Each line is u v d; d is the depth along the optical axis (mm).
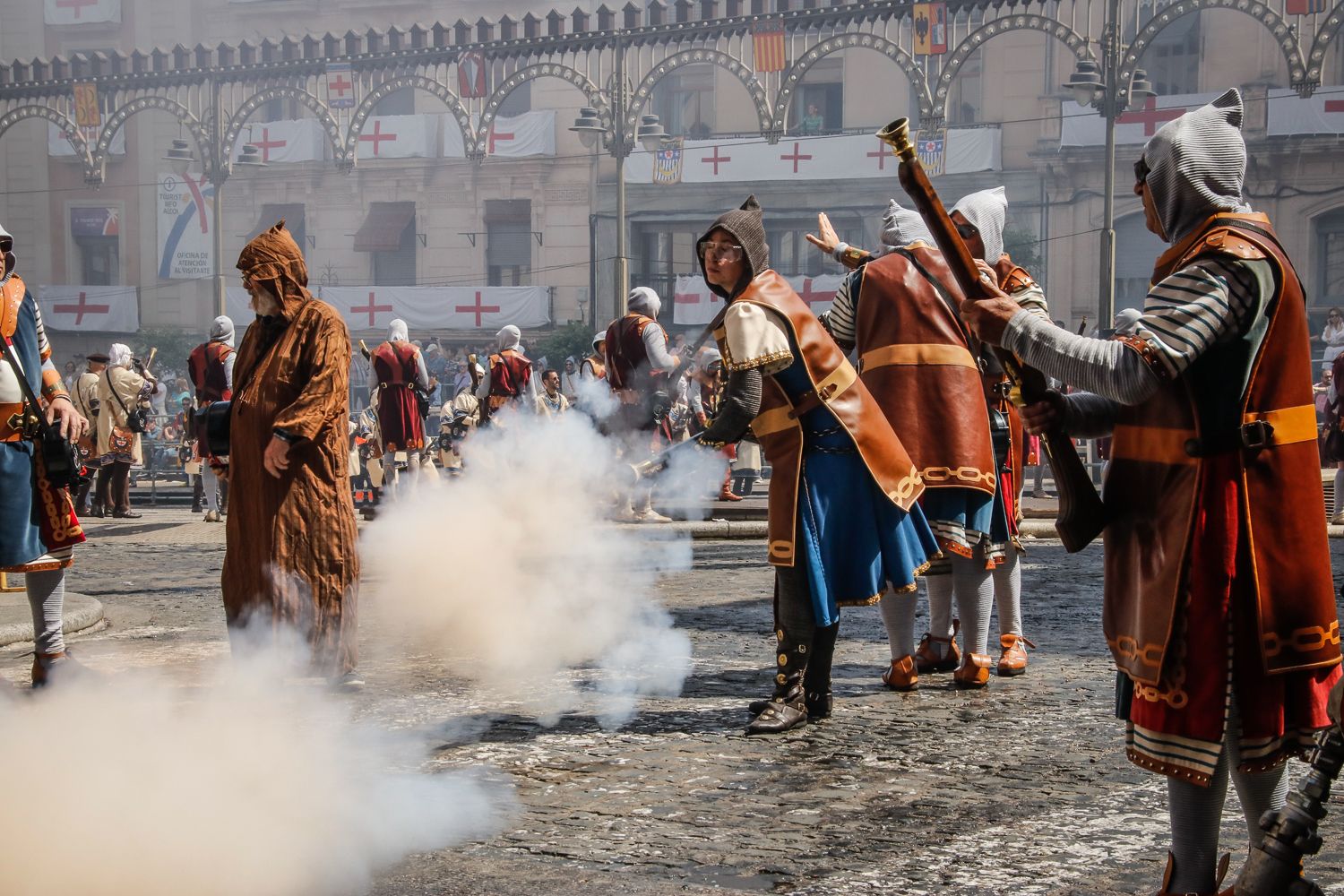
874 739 4660
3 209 37719
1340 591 8078
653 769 4285
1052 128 31812
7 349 5289
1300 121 30016
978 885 3248
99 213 37469
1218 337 2473
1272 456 2492
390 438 13914
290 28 38406
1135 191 2766
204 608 7867
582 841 3564
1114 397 2475
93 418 14492
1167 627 2486
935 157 24172
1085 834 3639
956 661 5875
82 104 29953
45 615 5430
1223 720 2465
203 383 13227
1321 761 2262
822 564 4754
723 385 4660
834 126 34469
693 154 34531
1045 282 32000
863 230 33469
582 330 32562
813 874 3324
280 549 5258
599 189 36094
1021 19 22922
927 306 5297
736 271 4742
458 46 28094
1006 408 5590
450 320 35375
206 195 35812
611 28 26531
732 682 5602
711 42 34719
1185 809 2580
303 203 38312
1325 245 30312
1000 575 5793
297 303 5402
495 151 36406
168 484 21609
